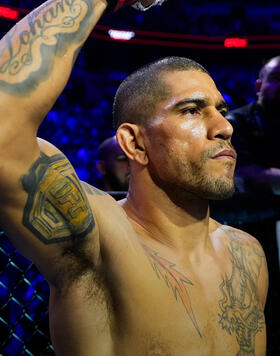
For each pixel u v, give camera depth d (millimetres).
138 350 953
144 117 1180
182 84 1162
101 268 957
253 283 1247
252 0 7520
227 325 1085
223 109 1205
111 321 963
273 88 2303
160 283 1018
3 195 818
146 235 1134
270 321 1642
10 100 777
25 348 1312
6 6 5246
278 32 7480
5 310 1292
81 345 943
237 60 7465
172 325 991
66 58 845
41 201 849
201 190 1117
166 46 7215
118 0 924
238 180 2301
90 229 911
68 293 930
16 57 810
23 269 1292
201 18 7441
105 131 7238
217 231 1322
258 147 2387
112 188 2438
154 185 1165
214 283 1134
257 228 1641
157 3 981
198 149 1111
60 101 7043
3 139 769
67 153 6887
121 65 7254
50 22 854
